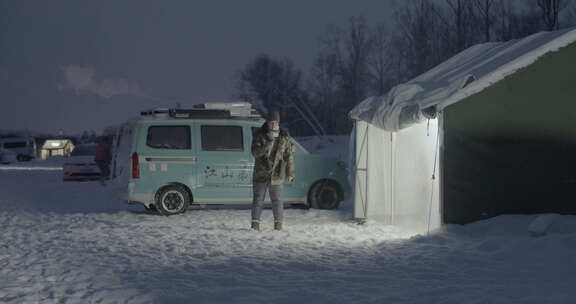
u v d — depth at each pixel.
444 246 8.80
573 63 10.02
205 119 14.59
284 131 11.39
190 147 14.36
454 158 10.02
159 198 14.06
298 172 14.96
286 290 6.34
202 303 5.90
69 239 10.33
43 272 7.49
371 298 5.96
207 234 10.71
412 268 7.37
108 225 12.20
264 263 7.92
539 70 10.02
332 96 76.75
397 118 10.68
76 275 7.25
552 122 10.01
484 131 10.02
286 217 13.58
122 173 14.61
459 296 5.82
